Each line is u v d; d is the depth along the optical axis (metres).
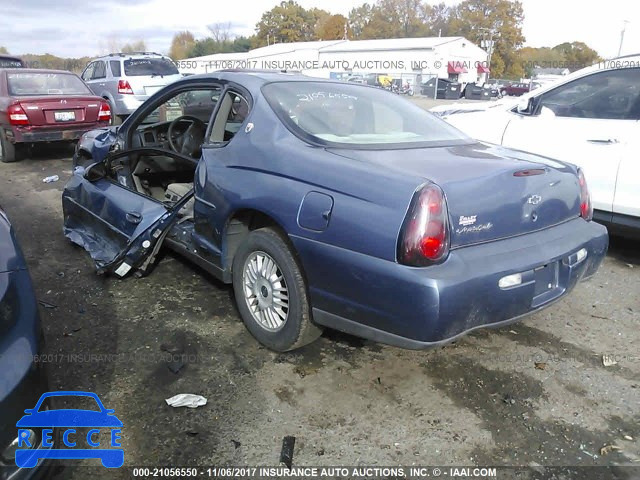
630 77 4.70
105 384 2.85
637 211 4.54
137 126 4.45
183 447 2.43
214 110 3.63
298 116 3.23
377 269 2.46
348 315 2.66
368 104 3.62
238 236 3.38
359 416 2.67
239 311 3.39
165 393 2.79
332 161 2.76
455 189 2.51
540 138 5.12
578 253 2.96
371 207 2.50
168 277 4.21
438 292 2.35
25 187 7.42
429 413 2.71
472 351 3.29
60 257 4.65
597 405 2.80
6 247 2.20
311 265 2.72
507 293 2.58
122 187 4.25
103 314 3.62
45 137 8.78
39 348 2.01
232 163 3.22
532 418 2.69
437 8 83.62
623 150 4.59
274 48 57.88
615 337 3.50
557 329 3.60
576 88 5.08
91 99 9.13
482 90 41.66
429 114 3.88
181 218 3.84
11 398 1.83
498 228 2.69
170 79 12.43
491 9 77.44
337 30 81.44
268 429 2.56
